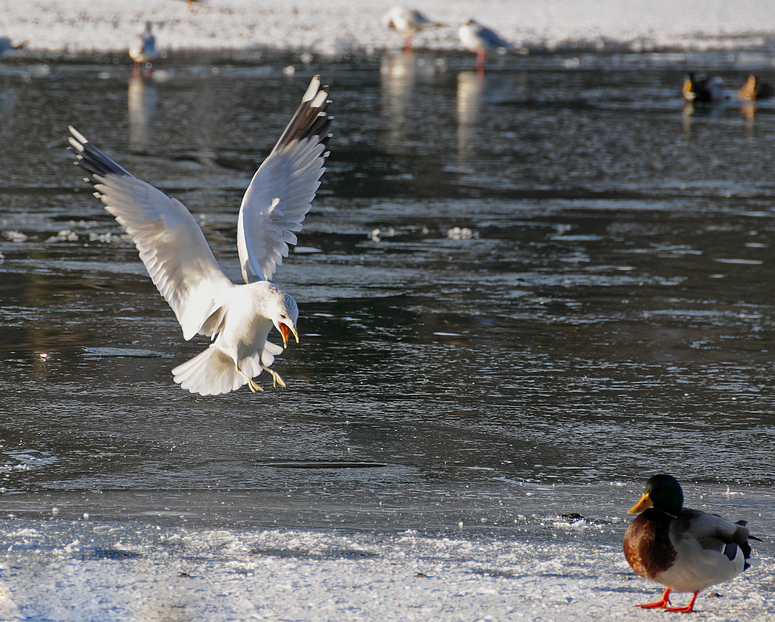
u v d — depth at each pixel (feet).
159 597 23.04
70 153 89.71
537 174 87.51
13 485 30.58
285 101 126.21
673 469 33.12
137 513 28.63
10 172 81.41
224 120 110.32
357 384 40.55
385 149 96.99
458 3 333.83
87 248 60.70
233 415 37.06
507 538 27.45
